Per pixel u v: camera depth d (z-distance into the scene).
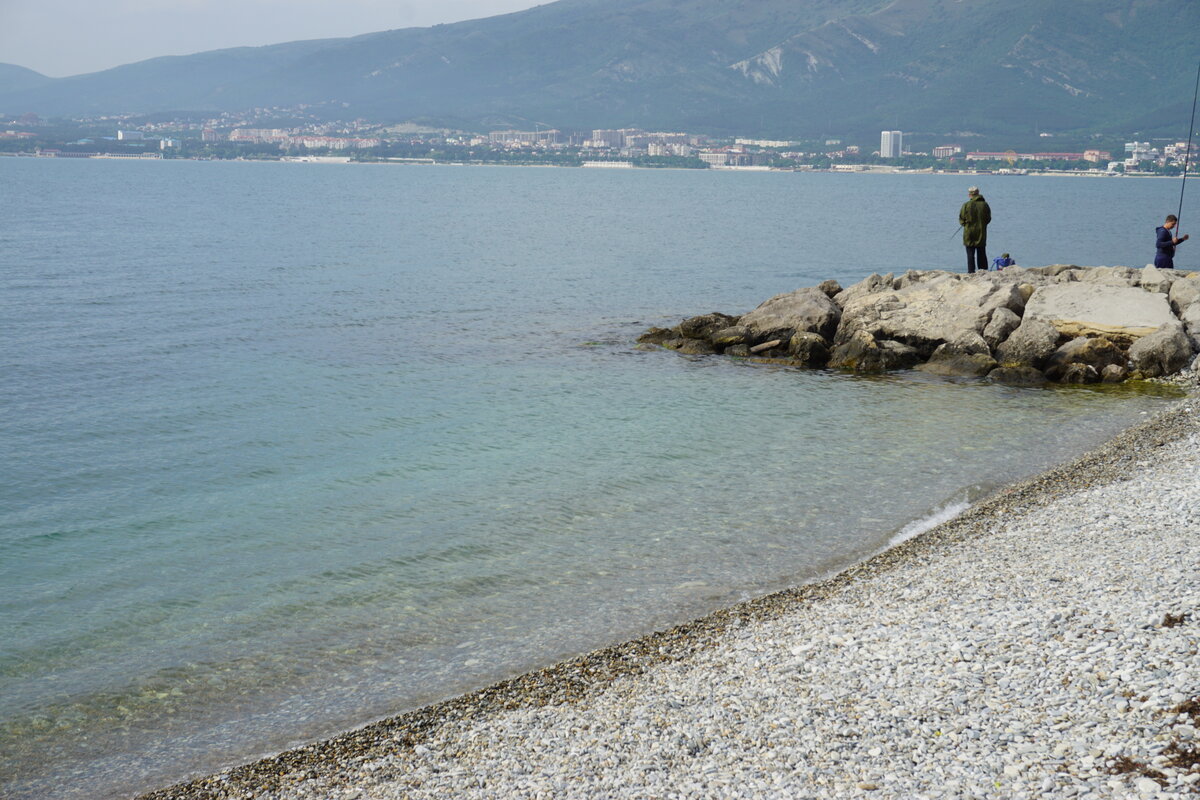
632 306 50.12
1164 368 31.95
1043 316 34.03
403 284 58.59
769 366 35.44
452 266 68.00
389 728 12.03
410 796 10.27
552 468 23.78
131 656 14.69
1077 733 9.84
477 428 27.55
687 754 10.48
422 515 20.69
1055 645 11.98
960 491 21.22
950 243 87.19
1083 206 152.25
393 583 17.19
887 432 26.41
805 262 71.31
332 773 11.00
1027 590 14.28
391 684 13.52
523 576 17.30
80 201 151.75
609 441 26.03
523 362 36.34
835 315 37.66
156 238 89.12
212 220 114.38
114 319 45.47
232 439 26.80
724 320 39.53
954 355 34.03
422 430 27.42
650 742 10.85
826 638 13.41
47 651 14.90
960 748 9.92
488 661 14.09
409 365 35.88
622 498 21.47
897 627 13.46
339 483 23.00
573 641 14.61
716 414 28.66
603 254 76.62
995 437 25.67
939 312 35.59
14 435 27.05
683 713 11.52
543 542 18.95
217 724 12.66
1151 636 11.77
